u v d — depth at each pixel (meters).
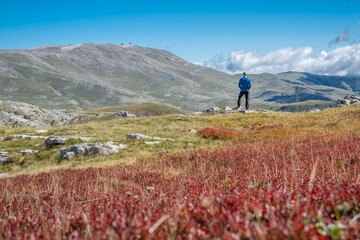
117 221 2.02
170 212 2.28
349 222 1.54
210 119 28.16
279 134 17.50
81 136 22.41
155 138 19.92
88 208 3.32
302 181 3.87
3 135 25.47
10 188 7.50
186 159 11.48
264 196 2.58
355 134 11.88
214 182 5.01
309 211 1.88
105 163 14.13
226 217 1.89
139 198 3.65
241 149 12.23
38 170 14.58
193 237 1.58
